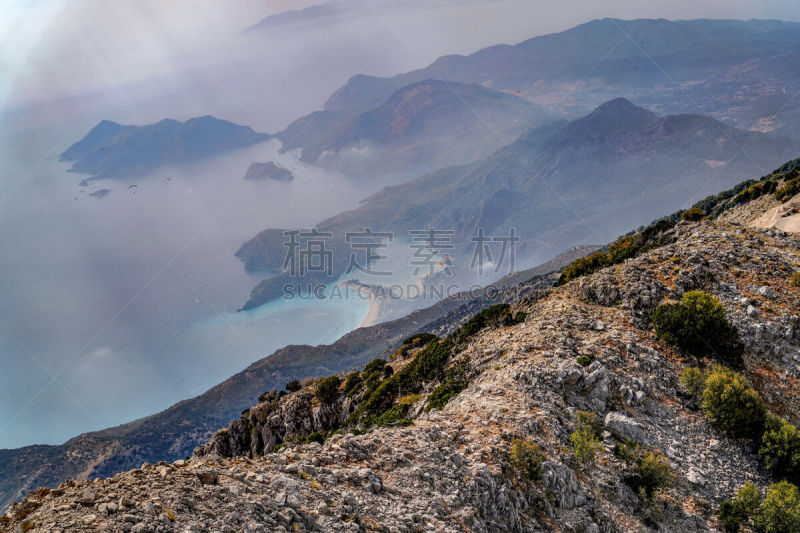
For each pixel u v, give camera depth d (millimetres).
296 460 23141
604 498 29297
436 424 31734
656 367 41375
